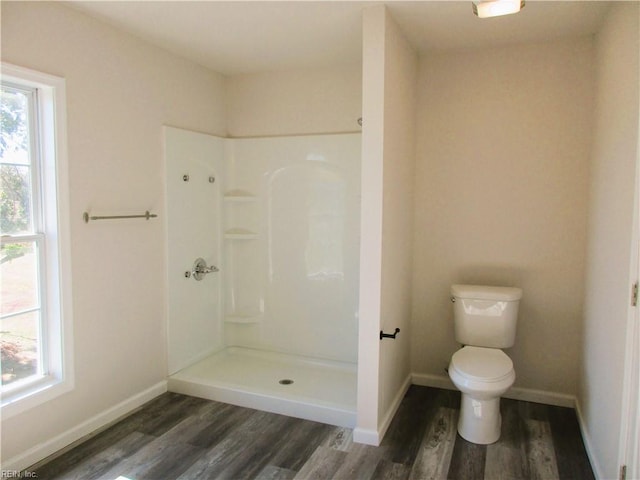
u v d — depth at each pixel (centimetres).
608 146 239
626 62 207
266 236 381
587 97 295
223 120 383
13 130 232
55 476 230
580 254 304
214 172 372
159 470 237
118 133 282
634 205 185
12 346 235
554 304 312
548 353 316
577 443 267
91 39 262
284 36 290
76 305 259
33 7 230
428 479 232
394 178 278
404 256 316
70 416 259
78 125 256
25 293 240
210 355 378
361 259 259
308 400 298
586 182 299
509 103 312
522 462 247
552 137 304
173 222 330
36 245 244
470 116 321
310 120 362
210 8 249
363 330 262
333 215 359
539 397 319
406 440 269
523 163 312
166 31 283
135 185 296
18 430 233
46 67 237
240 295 393
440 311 341
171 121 326
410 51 307
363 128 253
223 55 329
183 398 322
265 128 376
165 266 325
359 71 346
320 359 373
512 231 319
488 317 299
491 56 314
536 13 255
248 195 382
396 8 248
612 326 217
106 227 276
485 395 258
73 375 259
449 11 252
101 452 253
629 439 183
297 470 239
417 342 349
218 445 262
